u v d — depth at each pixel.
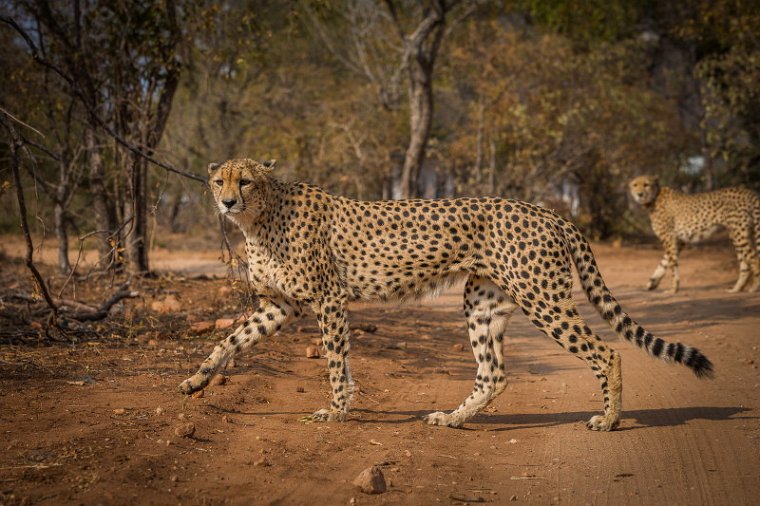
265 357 8.25
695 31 25.36
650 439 6.08
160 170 14.45
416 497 4.82
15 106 12.07
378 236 6.34
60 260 13.88
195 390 6.47
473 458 5.64
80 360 7.41
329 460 5.39
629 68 28.38
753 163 27.97
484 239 6.23
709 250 25.05
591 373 8.58
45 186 12.77
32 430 5.37
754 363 8.73
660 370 8.65
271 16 24.41
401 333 10.78
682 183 32.19
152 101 14.17
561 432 6.32
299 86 30.92
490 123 26.27
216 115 29.64
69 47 12.30
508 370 8.84
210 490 4.71
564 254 6.12
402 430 6.24
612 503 4.80
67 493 4.44
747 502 4.77
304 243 6.29
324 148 27.69
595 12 28.70
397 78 30.56
